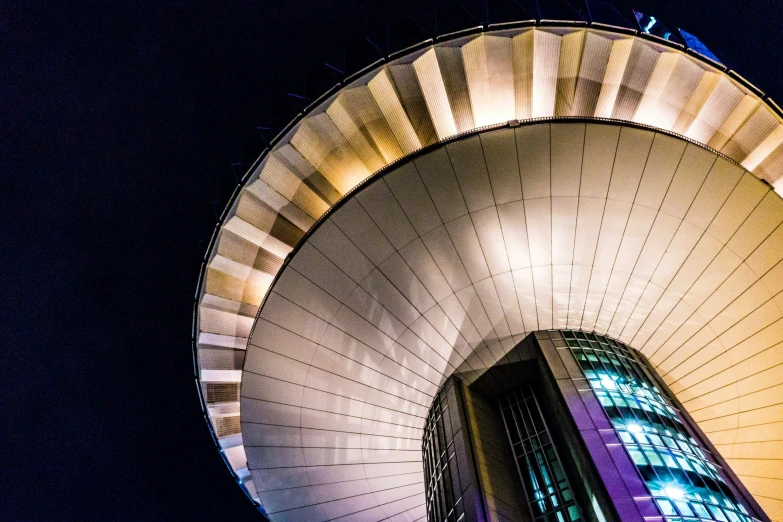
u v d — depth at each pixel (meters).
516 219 21.14
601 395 20.08
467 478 19.58
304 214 23.39
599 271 21.92
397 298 22.80
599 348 22.77
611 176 20.25
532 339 23.36
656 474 16.98
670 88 20.92
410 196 20.95
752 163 20.98
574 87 21.20
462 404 23.20
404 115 21.69
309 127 21.73
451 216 21.22
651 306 22.45
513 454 21.81
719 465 19.06
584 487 17.88
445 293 22.67
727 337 22.09
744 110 20.56
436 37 20.70
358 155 22.34
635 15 21.05
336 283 22.61
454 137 20.20
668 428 19.41
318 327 23.50
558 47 20.66
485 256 21.88
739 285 21.11
